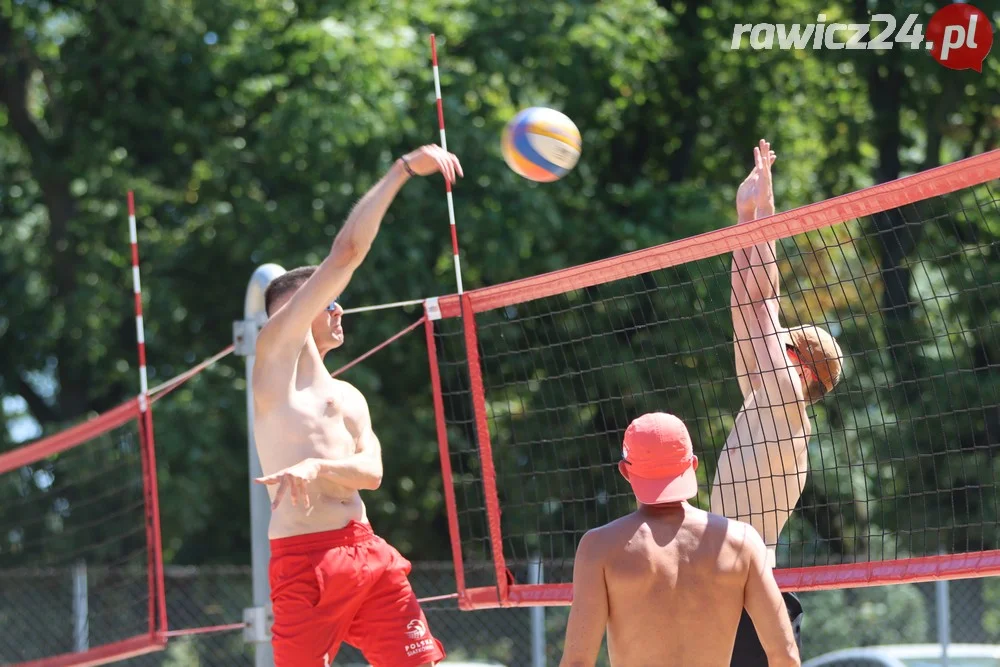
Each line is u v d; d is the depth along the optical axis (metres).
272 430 9.29
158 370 34.78
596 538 7.86
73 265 36.75
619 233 34.44
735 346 10.55
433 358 12.55
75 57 35.09
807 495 30.88
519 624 24.75
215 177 33.25
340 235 9.18
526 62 35.28
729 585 7.69
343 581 9.14
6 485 32.91
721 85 40.50
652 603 7.66
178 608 25.34
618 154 41.50
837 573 10.33
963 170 9.47
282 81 33.28
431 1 34.84
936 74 36.81
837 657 23.59
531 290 11.86
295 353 9.36
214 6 33.56
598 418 31.66
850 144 40.09
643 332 30.75
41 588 24.88
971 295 33.88
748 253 10.40
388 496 33.53
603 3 36.25
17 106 36.94
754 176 11.14
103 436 32.12
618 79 35.78
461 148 32.28
